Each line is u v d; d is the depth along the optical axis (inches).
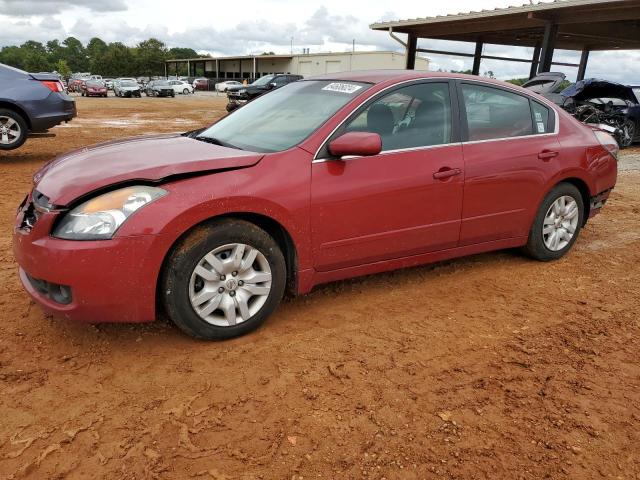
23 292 153.3
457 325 143.0
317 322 141.3
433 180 149.6
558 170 178.7
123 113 904.3
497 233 171.3
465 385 115.3
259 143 142.9
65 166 132.1
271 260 129.5
